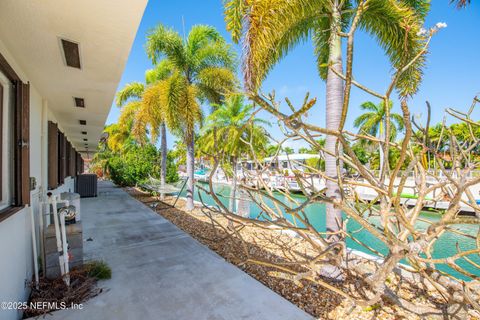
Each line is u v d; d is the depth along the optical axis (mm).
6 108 2334
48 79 3240
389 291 2523
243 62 3049
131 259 3770
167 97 7070
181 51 7891
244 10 3127
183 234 5148
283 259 3889
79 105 4594
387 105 1196
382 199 1602
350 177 3104
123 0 1810
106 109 4891
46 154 4066
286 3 2965
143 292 2822
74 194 4031
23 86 2549
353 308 2531
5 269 2041
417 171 2188
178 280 3117
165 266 3529
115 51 2539
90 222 6039
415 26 3264
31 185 2930
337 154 1593
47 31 2160
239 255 4051
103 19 2023
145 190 12711
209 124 8398
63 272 2738
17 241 2355
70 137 8375
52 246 2846
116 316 2387
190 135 8031
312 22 4035
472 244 5492
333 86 3371
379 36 4129
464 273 1568
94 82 3393
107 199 9836
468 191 1744
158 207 8586
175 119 7176
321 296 2836
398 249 1425
